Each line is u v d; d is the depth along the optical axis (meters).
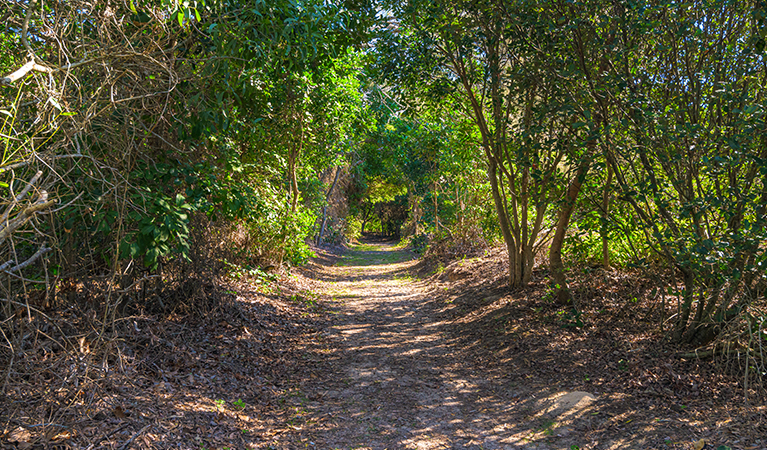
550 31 5.45
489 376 5.73
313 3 5.13
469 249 14.87
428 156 16.36
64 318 4.54
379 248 34.19
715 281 4.78
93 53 3.74
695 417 3.99
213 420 4.05
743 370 4.48
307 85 9.43
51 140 3.59
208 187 5.23
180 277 6.34
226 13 4.45
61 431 3.18
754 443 3.43
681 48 5.18
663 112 5.06
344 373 5.86
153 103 4.50
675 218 5.50
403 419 4.55
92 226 4.33
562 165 8.21
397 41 8.95
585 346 5.96
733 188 4.56
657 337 5.67
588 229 6.37
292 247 12.49
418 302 10.77
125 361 4.38
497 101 7.80
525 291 8.77
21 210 2.75
